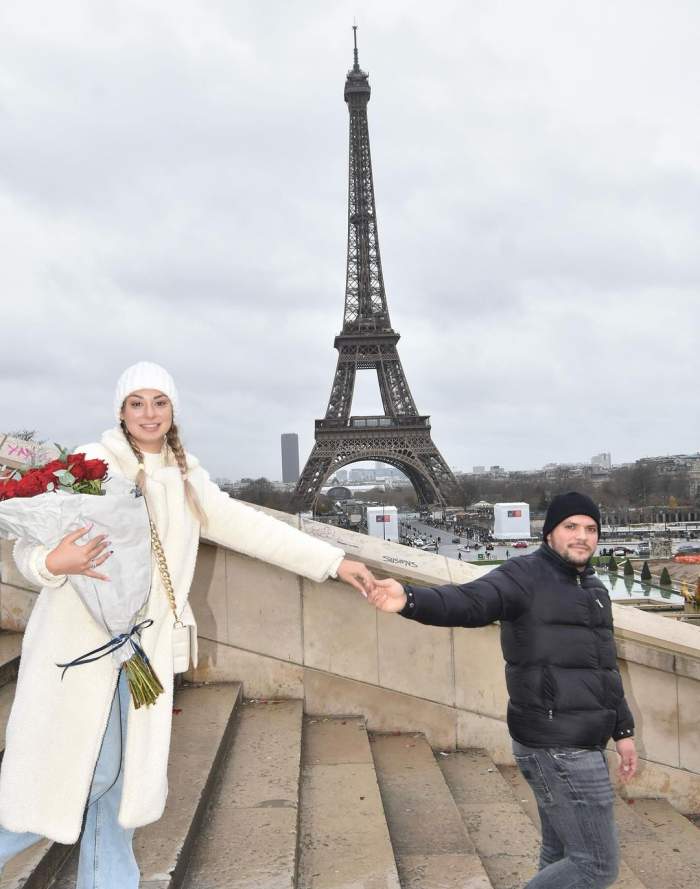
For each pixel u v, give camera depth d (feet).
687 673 22.57
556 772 12.03
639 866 17.66
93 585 9.65
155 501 11.01
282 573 22.25
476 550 297.53
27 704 9.80
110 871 10.48
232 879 12.56
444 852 15.23
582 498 12.69
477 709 22.65
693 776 22.84
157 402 11.26
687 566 261.03
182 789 14.70
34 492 9.83
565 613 12.35
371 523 313.32
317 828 15.26
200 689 21.52
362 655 22.44
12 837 9.88
